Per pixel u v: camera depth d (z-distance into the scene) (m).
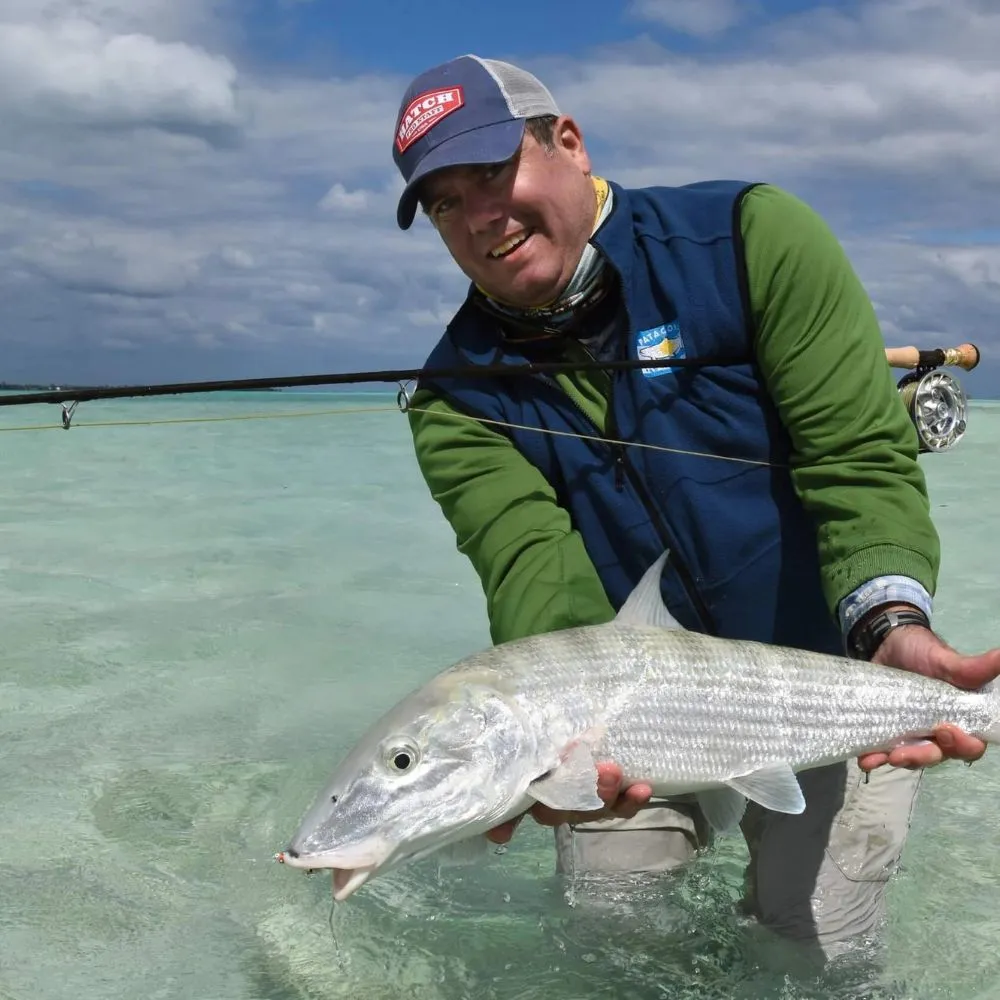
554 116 1.13
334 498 3.91
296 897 1.19
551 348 1.21
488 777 0.91
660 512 1.16
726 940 1.11
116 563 2.76
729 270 1.13
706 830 1.28
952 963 1.06
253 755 1.56
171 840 1.31
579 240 1.16
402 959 1.08
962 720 1.03
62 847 1.28
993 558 2.81
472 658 0.98
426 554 2.95
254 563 2.79
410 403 1.29
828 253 1.12
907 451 1.11
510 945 1.10
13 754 1.55
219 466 4.91
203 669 1.94
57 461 5.06
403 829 0.90
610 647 0.99
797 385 1.11
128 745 1.59
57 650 2.02
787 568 1.15
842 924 1.10
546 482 1.24
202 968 1.05
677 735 0.98
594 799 0.91
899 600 1.03
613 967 1.07
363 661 2.00
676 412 1.16
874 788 1.16
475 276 1.17
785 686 1.01
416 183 1.10
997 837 1.33
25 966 1.04
